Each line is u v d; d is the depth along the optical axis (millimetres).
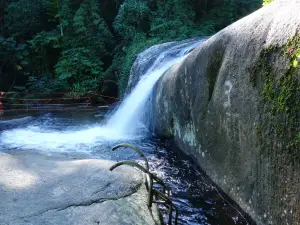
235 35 3041
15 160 3109
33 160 3166
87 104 11711
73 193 2336
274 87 2254
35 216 2014
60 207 2131
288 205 2086
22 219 1971
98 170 2727
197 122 3854
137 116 6754
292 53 2080
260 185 2455
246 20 2953
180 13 12547
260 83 2449
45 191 2361
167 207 2941
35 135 6156
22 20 14164
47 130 6836
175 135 4809
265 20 2568
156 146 5113
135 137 5789
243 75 2732
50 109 10852
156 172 3922
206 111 3582
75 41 13352
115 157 4480
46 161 3139
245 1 15422
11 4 14273
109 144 5230
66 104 11625
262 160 2416
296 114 2008
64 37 13508
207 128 3561
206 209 2967
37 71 13711
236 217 2770
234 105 2896
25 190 2367
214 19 13789
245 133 2693
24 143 5352
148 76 7723
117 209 2137
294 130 2023
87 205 2172
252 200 2578
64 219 1995
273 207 2268
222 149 3191
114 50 13344
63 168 2867
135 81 8641
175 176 3793
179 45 9258
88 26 13547
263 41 2480
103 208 2137
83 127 7270
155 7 13648
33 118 8484
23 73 13547
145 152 4777
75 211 2094
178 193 3318
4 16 14531
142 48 10742
